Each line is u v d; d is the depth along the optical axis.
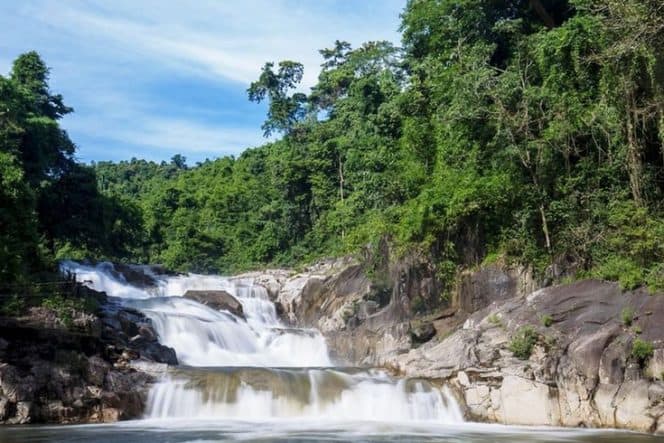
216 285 45.50
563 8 39.03
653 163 29.59
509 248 30.16
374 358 32.31
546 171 30.48
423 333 30.38
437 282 32.62
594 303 24.45
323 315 39.53
